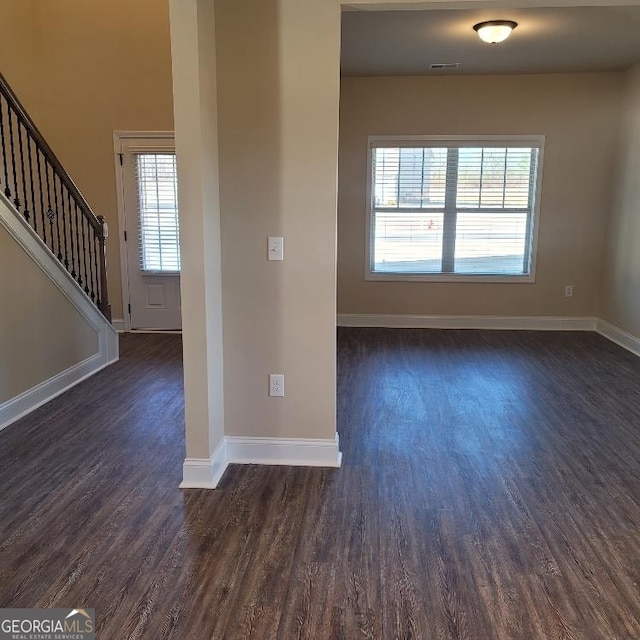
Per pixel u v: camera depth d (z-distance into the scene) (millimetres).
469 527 2543
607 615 2006
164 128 6133
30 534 2463
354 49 5023
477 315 6598
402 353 5535
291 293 2979
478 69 5840
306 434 3119
